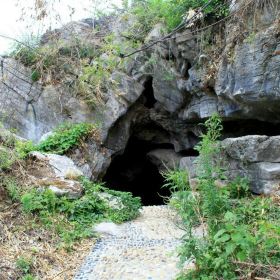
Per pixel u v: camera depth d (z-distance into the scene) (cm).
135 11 1120
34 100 1169
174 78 1080
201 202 440
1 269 452
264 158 670
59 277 461
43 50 673
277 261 329
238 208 529
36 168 781
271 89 750
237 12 738
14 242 531
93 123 1200
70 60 691
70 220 642
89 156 1163
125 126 1279
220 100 919
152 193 1617
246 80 792
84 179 766
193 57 992
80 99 1170
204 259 362
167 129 1302
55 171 791
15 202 641
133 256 512
